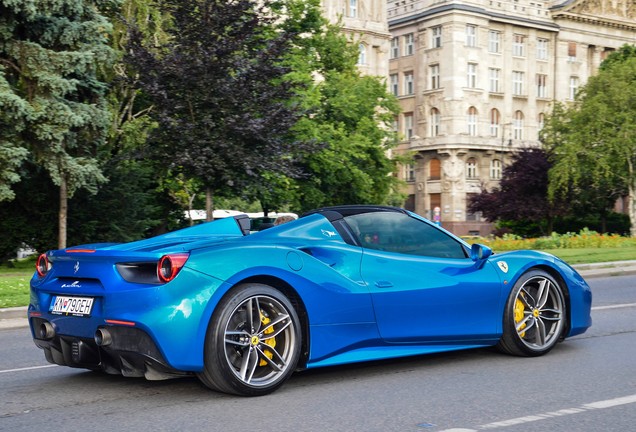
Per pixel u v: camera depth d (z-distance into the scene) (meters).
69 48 23.25
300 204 35.62
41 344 5.82
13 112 20.83
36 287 5.71
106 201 27.33
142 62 21.47
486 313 6.51
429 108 74.06
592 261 20.73
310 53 36.38
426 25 74.25
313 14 35.56
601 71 45.75
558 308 6.96
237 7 21.38
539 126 76.88
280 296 5.41
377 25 66.38
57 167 22.50
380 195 38.28
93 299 5.26
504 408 4.96
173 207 35.50
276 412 4.89
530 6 76.50
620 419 4.67
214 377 5.20
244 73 21.56
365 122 35.28
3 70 22.25
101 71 24.23
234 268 5.23
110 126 25.42
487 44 73.44
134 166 28.39
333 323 5.66
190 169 22.06
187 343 5.04
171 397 5.37
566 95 78.44
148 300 5.01
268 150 22.52
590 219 55.12
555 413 4.82
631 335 8.20
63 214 23.95
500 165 74.06
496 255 6.82
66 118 21.86
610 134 43.88
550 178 45.62
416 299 6.07
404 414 4.82
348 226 6.11
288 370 5.43
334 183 35.25
